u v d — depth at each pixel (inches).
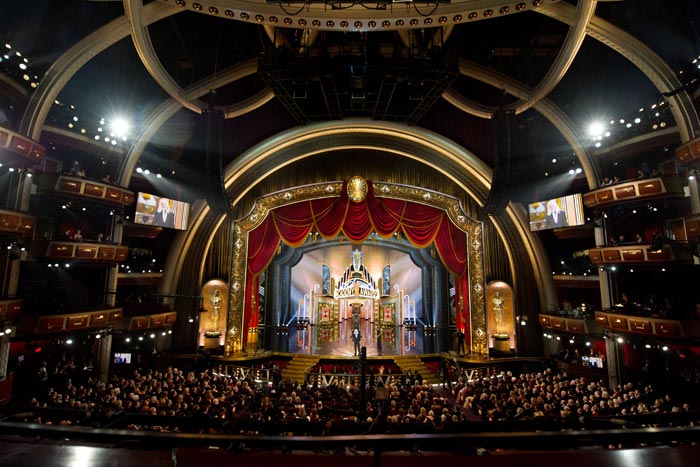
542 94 760.3
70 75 652.7
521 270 1067.3
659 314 682.8
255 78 969.5
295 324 1277.1
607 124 803.4
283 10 505.4
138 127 823.7
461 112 1038.4
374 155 1117.7
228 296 1063.6
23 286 794.2
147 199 876.6
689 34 657.0
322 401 662.5
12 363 787.4
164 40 868.6
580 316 895.1
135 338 989.8
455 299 1178.6
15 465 97.7
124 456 103.3
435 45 649.6
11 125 625.9
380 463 100.3
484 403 661.3
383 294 1309.1
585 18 562.6
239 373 994.7
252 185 1071.0
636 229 881.5
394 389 729.0
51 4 674.2
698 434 101.9
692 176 652.1
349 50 651.5
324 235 1115.3
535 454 102.4
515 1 505.7
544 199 1020.5
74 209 861.2
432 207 1112.2
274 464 100.7
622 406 581.3
